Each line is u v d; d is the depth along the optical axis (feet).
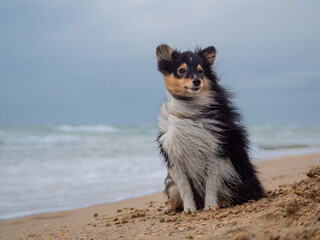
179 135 6.10
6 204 8.61
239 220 5.22
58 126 32.27
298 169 9.78
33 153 16.62
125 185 10.12
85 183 10.35
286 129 44.60
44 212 8.07
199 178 6.35
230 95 6.46
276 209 5.13
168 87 6.37
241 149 6.28
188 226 5.43
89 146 19.95
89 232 6.02
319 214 4.81
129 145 20.70
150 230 5.57
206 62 6.48
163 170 12.30
